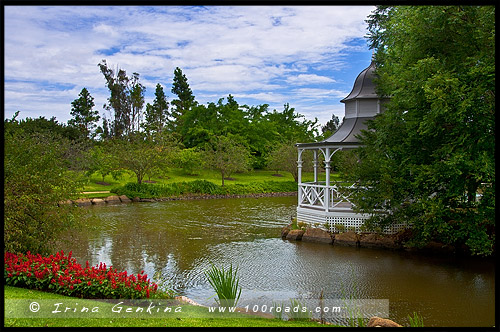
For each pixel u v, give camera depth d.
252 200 32.41
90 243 14.73
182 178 42.88
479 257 12.60
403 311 8.09
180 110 72.06
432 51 11.88
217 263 11.97
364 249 13.88
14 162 9.37
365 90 17.38
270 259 12.46
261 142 53.06
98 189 33.25
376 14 21.19
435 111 10.41
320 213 15.69
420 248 13.30
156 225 19.05
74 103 71.12
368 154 14.02
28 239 9.25
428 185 12.06
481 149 10.71
